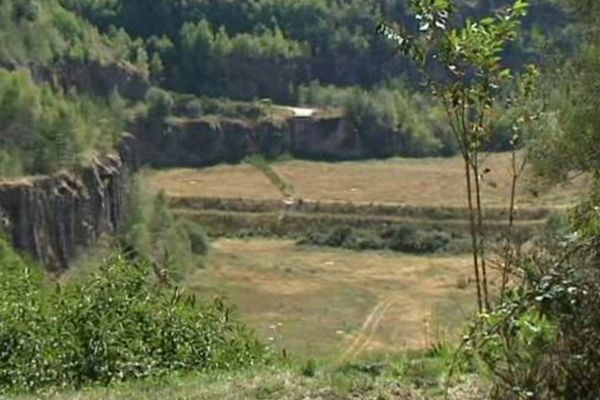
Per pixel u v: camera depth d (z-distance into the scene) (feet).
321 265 355.77
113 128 363.97
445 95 54.70
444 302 234.99
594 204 49.85
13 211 263.08
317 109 565.12
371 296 303.27
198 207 428.97
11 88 303.48
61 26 452.76
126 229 319.68
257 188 463.83
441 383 51.75
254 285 321.73
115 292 72.69
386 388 52.95
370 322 265.95
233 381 58.65
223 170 497.87
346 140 540.93
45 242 272.10
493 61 52.65
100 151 326.03
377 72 603.67
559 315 35.70
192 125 508.94
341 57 602.44
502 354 37.93
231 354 73.72
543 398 36.76
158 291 77.25
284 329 256.73
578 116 97.35
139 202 338.13
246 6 608.19
